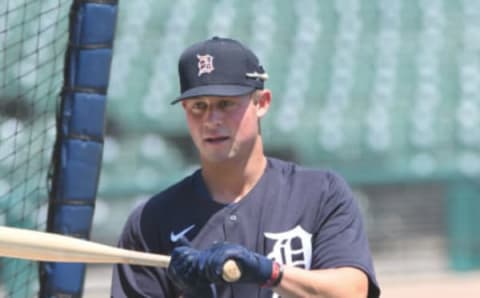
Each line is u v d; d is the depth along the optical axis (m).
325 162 52.62
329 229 11.58
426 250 47.16
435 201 47.44
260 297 11.56
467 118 55.16
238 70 11.34
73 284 13.93
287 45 59.84
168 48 57.50
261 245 11.52
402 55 59.69
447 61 59.41
